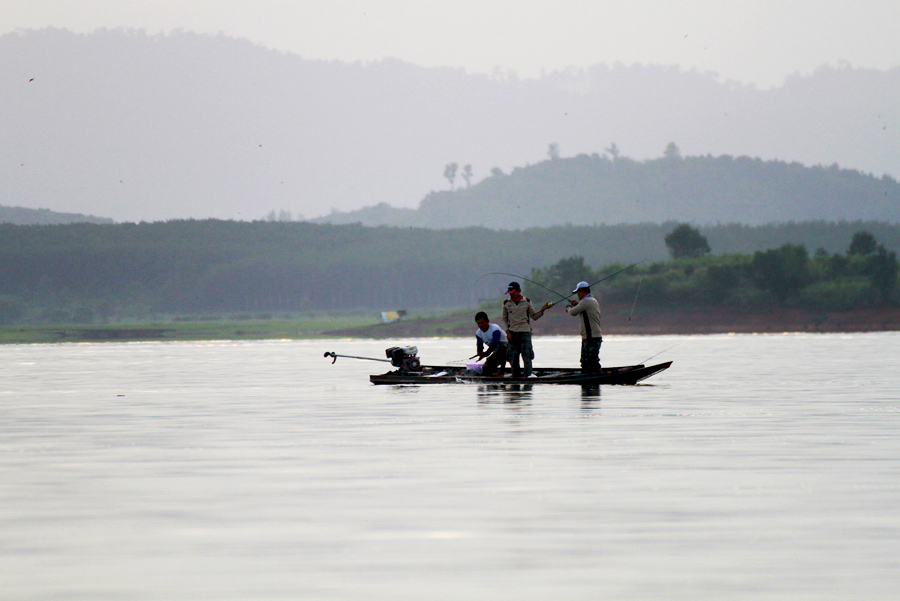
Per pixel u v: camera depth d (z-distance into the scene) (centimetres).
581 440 4903
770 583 2412
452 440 4919
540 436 5066
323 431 5362
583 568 2550
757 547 2742
